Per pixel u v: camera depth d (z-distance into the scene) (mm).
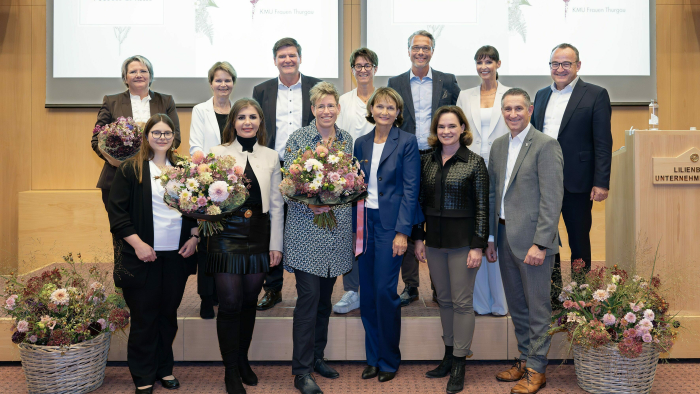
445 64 4758
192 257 2744
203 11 4758
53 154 4980
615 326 2611
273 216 2674
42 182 4996
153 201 2561
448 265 2795
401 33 4738
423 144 3414
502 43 4742
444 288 2836
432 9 4738
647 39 4766
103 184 3049
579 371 2729
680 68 4918
